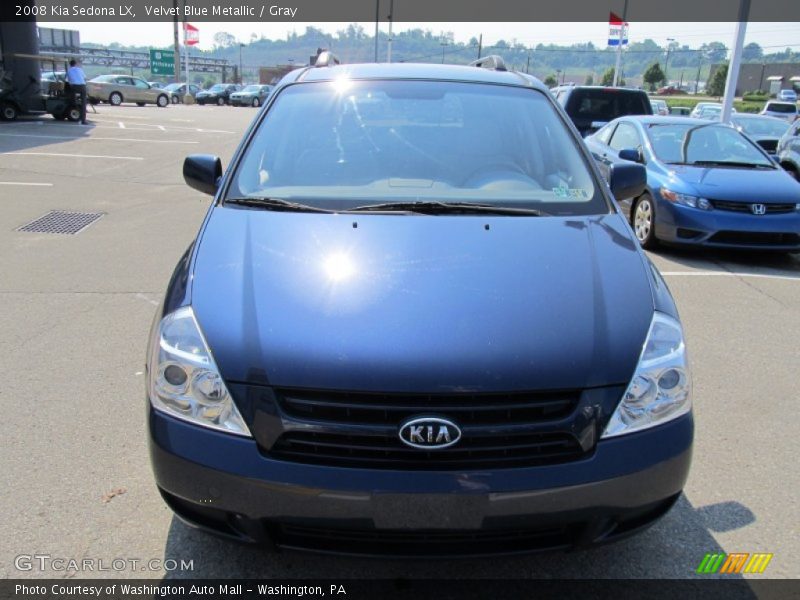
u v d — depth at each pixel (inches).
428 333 86.1
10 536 106.7
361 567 102.0
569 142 139.1
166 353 89.4
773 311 225.1
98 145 585.0
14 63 768.3
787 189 284.4
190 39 1905.8
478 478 80.7
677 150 321.1
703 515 115.3
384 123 139.9
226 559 103.0
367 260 99.3
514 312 90.2
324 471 81.2
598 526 85.3
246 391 84.0
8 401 149.2
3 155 503.2
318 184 125.6
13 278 237.5
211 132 744.3
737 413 152.4
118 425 140.2
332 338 85.6
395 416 81.7
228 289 94.7
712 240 280.4
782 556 105.6
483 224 112.0
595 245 107.8
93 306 211.2
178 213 346.0
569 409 83.8
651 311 94.8
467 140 137.3
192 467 84.6
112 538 106.9
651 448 85.5
